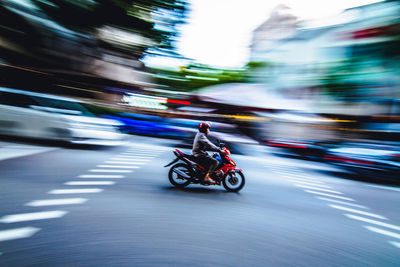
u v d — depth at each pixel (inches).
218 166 185.8
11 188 139.8
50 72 682.2
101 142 279.1
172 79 1016.9
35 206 119.3
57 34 591.8
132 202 138.4
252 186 206.4
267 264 90.1
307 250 104.3
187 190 176.2
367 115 524.1
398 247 116.5
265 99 673.6
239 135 431.5
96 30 658.8
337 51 605.0
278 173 274.4
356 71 556.1
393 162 258.8
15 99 269.6
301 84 668.7
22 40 574.6
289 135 568.1
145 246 93.5
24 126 261.9
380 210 174.4
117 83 846.5
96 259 82.3
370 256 105.1
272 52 801.6
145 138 465.7
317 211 158.1
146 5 670.5
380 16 529.0
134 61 870.4
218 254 93.3
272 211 149.3
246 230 117.9
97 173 190.5
